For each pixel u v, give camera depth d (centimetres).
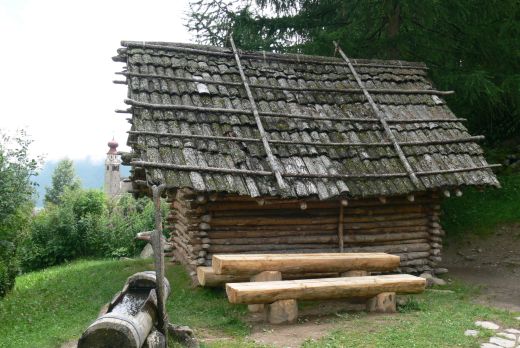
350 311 806
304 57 1158
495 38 1427
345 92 1101
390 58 1491
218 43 1524
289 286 734
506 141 1705
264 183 852
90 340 479
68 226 1972
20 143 1173
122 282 1045
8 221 1170
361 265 859
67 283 1122
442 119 1102
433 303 860
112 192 2942
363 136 1014
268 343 648
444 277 1094
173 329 633
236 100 990
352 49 1445
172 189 816
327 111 1041
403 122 1064
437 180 969
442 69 1437
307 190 864
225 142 900
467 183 986
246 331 705
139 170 1023
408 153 1005
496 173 1591
